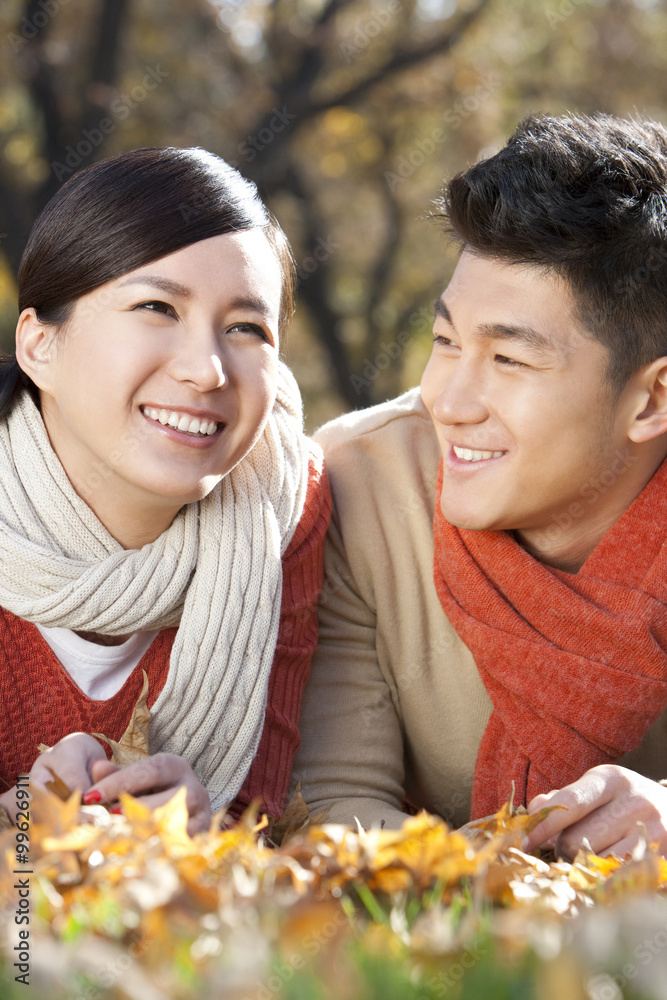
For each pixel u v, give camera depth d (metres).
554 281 1.58
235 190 1.56
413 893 1.04
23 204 9.68
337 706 1.94
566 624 1.74
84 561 1.59
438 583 1.89
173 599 1.60
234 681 1.61
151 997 0.78
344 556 1.98
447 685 1.97
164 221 1.48
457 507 1.68
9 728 1.64
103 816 1.17
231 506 1.67
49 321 1.55
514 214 1.58
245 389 1.54
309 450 1.91
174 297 1.48
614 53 11.15
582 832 1.37
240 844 1.08
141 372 1.47
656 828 1.37
